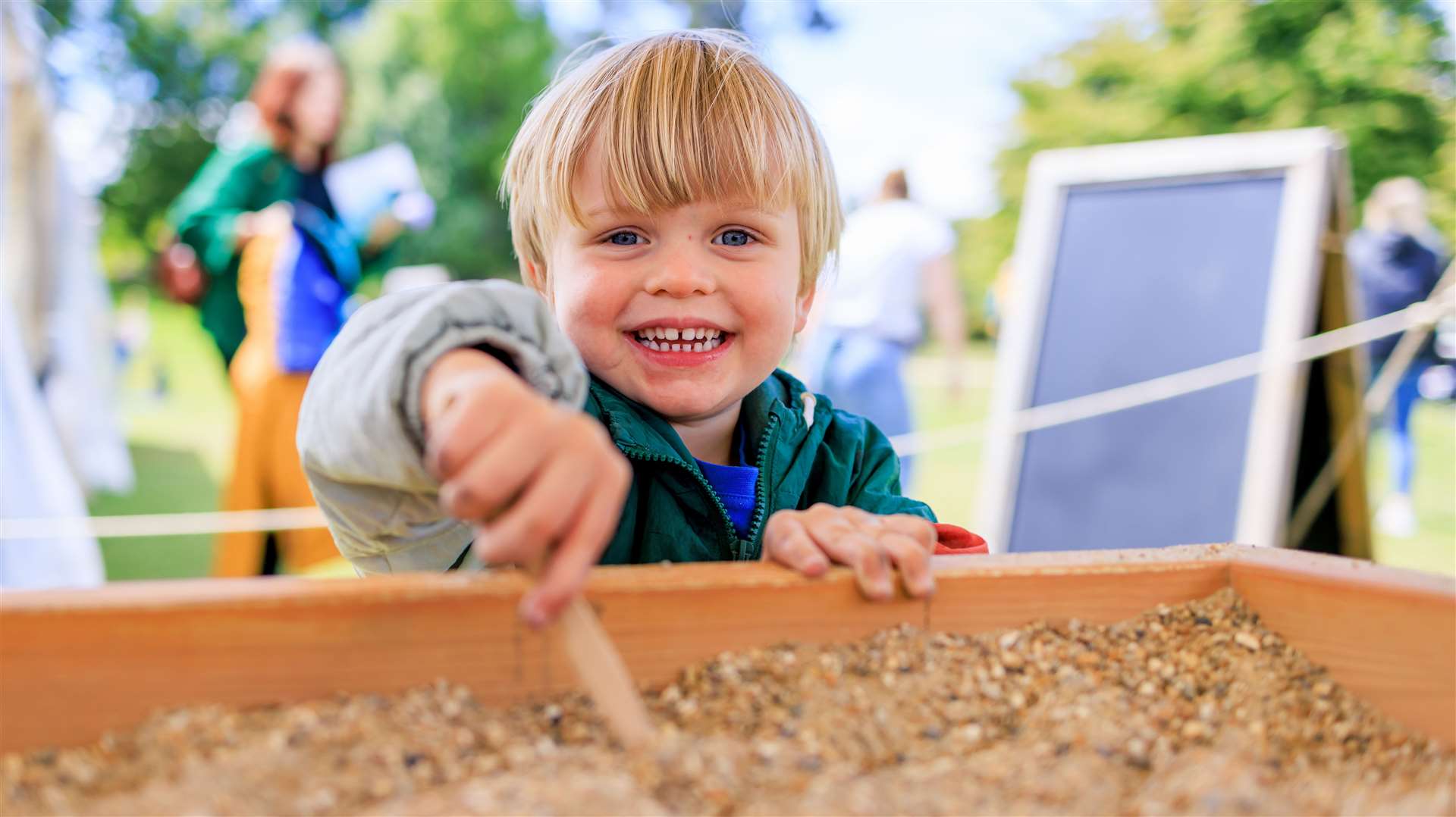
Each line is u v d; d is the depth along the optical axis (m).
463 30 12.71
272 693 0.57
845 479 1.12
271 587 0.58
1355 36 10.18
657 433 1.02
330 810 0.50
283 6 13.82
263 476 3.35
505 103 12.96
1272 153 3.12
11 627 0.53
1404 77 10.16
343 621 0.58
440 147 12.60
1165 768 0.59
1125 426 3.18
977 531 3.40
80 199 4.00
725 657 0.64
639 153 1.03
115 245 13.84
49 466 2.70
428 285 0.71
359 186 3.54
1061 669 0.67
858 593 0.67
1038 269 3.50
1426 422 9.53
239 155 3.41
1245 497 2.88
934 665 0.66
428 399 0.60
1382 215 5.38
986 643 0.69
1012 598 0.71
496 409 0.53
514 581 0.61
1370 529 2.98
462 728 0.57
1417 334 3.45
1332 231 3.07
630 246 1.05
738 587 0.65
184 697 0.56
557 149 1.07
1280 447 2.87
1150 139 11.02
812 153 1.16
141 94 13.89
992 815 0.53
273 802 0.49
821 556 0.67
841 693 0.63
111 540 4.82
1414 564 4.57
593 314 1.04
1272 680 0.69
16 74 3.56
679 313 1.02
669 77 1.06
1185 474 3.02
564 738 0.58
